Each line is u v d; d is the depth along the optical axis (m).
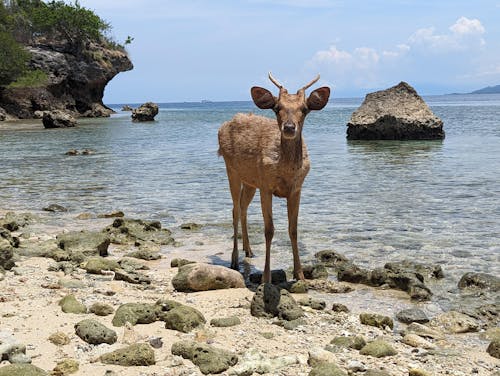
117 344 3.50
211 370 3.23
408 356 3.51
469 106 58.00
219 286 4.53
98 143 17.80
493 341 3.60
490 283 4.59
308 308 4.18
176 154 14.14
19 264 5.01
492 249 5.51
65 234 5.62
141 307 3.88
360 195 7.99
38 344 3.46
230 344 3.58
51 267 4.87
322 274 4.91
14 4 39.69
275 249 5.63
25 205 7.70
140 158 13.27
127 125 29.03
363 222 6.50
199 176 10.09
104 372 3.19
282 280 4.74
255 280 4.81
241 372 3.22
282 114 4.34
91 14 38.97
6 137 20.53
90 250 5.38
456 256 5.34
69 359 3.25
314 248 5.62
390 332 3.88
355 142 17.22
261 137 4.69
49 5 39.34
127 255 5.45
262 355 3.38
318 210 7.09
